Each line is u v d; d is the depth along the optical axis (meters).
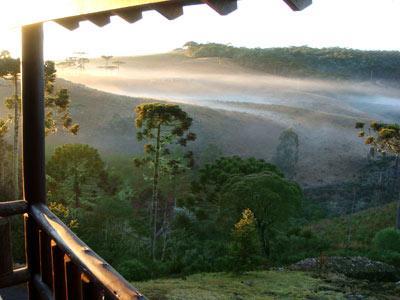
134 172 62.78
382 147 55.25
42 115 3.72
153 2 1.96
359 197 77.50
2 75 32.22
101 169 39.72
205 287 25.70
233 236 30.28
